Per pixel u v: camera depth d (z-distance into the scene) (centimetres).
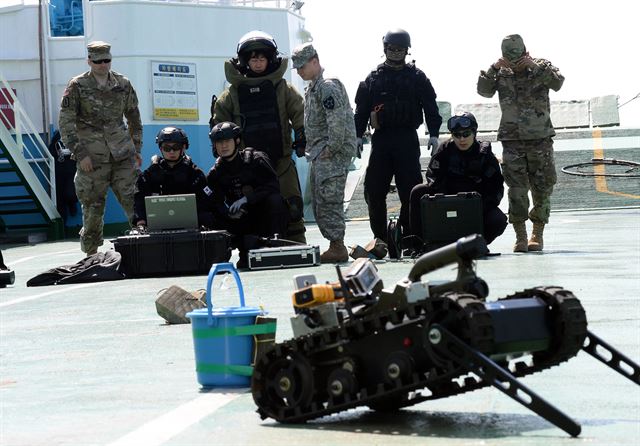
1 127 5722
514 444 1051
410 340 1119
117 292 2741
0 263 3155
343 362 1166
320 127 3203
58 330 2092
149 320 2166
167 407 1314
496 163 3064
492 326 1070
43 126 6094
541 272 2653
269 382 1212
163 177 3203
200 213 3216
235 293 2516
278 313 2094
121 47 5938
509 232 4412
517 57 3228
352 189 7012
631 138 8375
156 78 5969
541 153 3247
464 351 1062
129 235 3152
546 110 3244
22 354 1817
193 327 1433
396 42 3256
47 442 1157
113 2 5931
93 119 3475
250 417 1234
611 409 1211
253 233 3222
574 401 1259
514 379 1056
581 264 2848
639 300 2086
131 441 1138
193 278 3022
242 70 3300
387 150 3288
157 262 3114
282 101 3288
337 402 1159
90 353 1780
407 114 3269
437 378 1085
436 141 3259
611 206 6059
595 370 1440
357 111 3325
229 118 3297
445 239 2992
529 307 1126
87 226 3528
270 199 3167
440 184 3080
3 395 1460
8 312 2447
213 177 3200
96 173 3484
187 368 1585
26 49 6094
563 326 1130
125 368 1617
